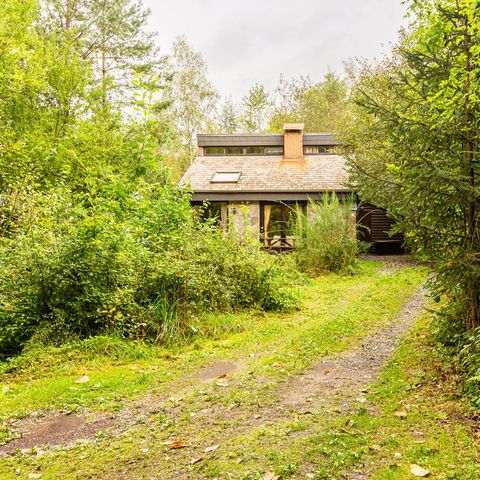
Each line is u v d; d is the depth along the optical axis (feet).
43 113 50.67
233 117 134.72
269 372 17.12
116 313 21.54
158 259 25.00
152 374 17.53
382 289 35.47
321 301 32.73
